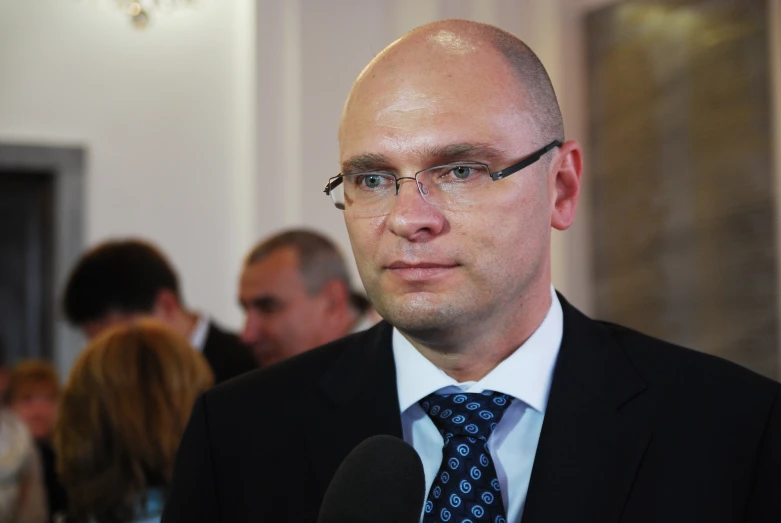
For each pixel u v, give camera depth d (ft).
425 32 3.91
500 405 4.02
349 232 3.92
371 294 3.84
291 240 10.07
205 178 18.12
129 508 6.40
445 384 4.09
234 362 9.98
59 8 17.66
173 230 17.90
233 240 18.08
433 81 3.75
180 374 6.77
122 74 17.87
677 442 3.92
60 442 6.58
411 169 3.72
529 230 3.83
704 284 11.30
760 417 3.95
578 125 13.32
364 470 3.26
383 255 3.73
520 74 3.91
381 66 3.86
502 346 4.04
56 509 11.87
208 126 18.19
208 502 4.32
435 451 4.10
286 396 4.42
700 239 11.38
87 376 6.64
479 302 3.73
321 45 16.76
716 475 3.84
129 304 9.57
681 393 4.06
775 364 10.33
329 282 9.99
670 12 11.88
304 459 4.21
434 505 3.87
